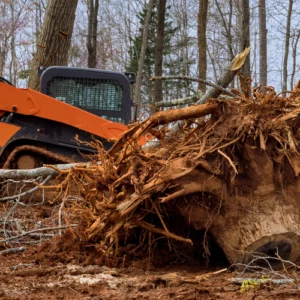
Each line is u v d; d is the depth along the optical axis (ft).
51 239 18.35
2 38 107.96
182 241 16.14
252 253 14.23
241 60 18.86
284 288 12.57
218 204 14.65
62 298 11.76
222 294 12.17
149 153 15.84
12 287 12.82
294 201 14.94
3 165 30.53
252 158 14.65
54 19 39.83
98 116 30.76
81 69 31.32
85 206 17.08
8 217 21.93
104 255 15.75
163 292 12.21
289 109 15.56
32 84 39.52
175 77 19.06
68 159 30.45
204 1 65.57
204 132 15.29
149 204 14.92
